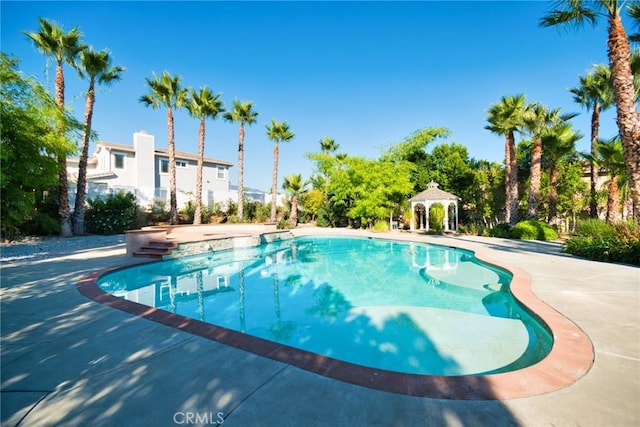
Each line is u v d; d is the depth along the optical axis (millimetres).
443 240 15047
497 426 1972
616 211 14602
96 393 2361
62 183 15344
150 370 2703
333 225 26328
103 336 3479
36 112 9578
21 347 3197
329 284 8008
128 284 7855
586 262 8430
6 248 11555
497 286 7516
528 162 23172
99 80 16344
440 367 3658
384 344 4332
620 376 2594
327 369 2697
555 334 3490
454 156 26922
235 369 2711
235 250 13633
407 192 22156
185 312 5844
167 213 22188
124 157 24250
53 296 5125
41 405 2215
